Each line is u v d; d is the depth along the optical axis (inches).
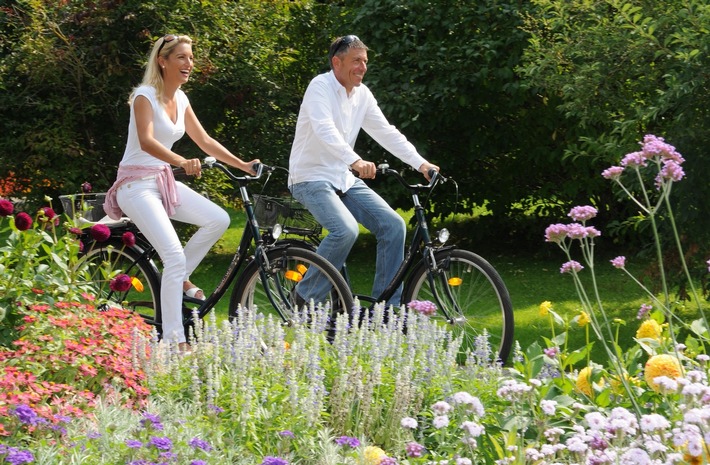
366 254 733.9
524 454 210.2
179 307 351.6
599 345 437.7
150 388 279.0
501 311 351.6
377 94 652.1
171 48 357.1
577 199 731.4
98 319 299.3
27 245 312.5
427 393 285.7
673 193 421.4
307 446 246.8
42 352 276.4
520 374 272.7
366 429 273.6
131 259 388.8
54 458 212.2
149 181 359.9
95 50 686.5
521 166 722.2
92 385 279.7
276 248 363.6
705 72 400.8
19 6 756.6
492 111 687.7
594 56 447.5
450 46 659.4
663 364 231.1
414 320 309.3
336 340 298.8
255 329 297.7
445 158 701.3
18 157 691.4
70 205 383.6
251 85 697.6
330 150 359.3
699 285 499.5
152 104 355.3
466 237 770.2
